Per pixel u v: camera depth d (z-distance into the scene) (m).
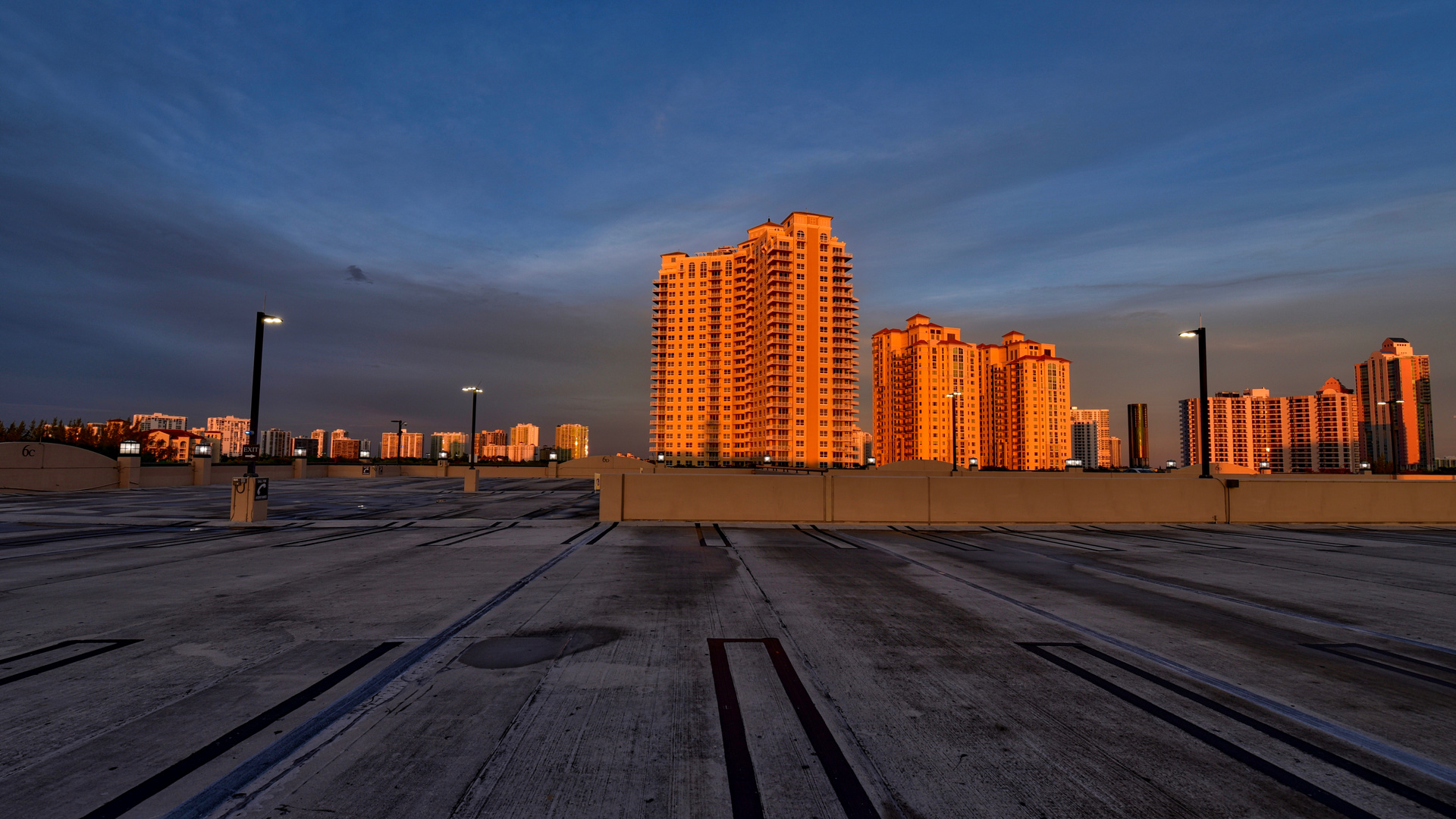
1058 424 170.12
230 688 4.86
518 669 5.37
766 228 151.38
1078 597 8.65
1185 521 18.94
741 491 18.19
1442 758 3.91
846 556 12.19
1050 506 18.58
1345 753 3.97
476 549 12.66
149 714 4.32
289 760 3.69
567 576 9.81
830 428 144.25
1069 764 3.77
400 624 6.84
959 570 10.77
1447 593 9.14
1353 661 5.93
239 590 8.59
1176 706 4.73
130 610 7.38
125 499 26.06
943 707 4.65
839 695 4.86
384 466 57.78
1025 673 5.43
